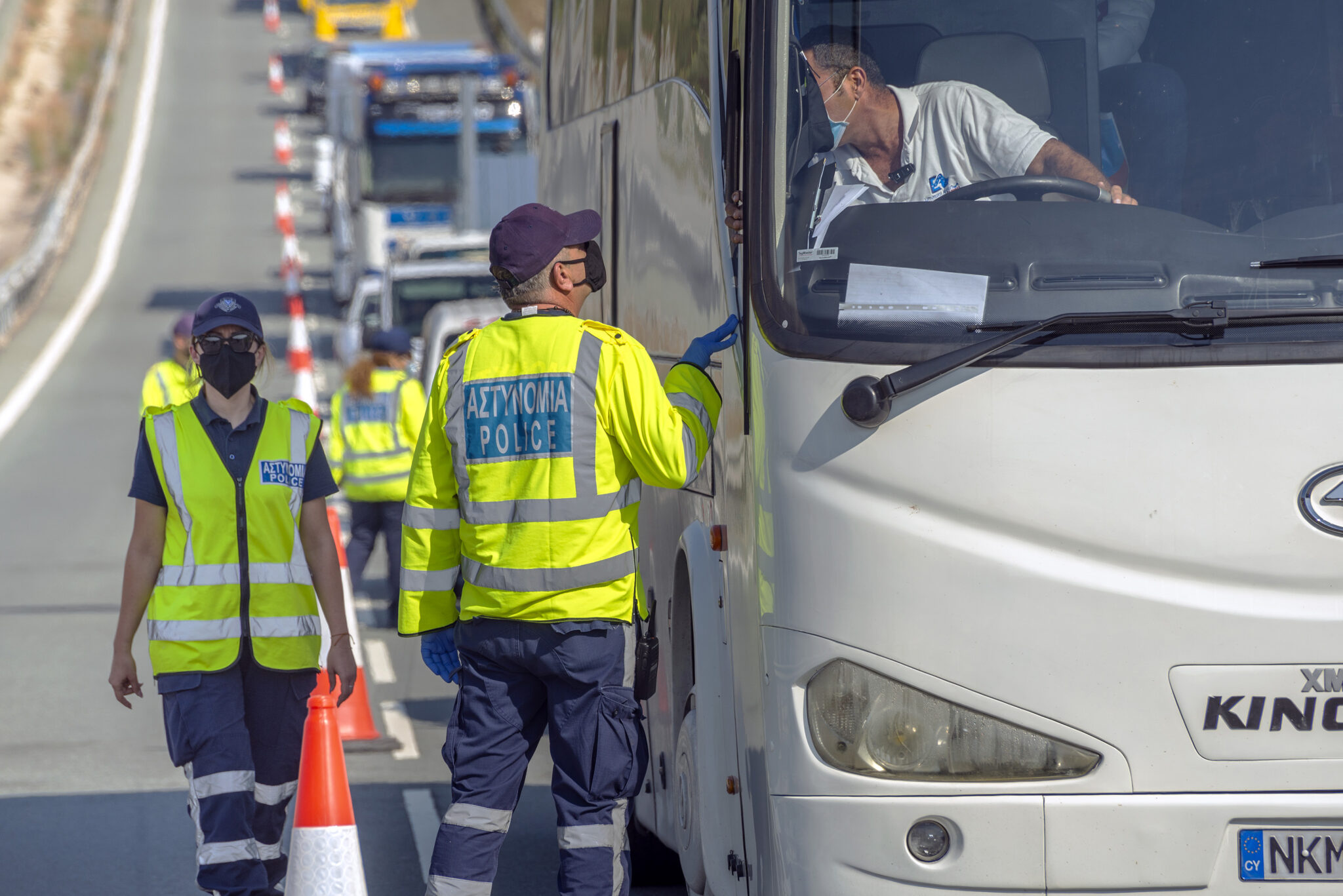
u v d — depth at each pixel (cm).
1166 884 1354
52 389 9838
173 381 3572
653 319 2044
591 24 2578
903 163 1510
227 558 1881
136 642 4153
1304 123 1477
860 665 1376
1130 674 1348
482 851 1656
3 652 4006
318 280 14488
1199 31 1516
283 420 1945
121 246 16462
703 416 1603
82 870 2369
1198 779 1354
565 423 1609
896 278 1408
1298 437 1345
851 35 1528
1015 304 1385
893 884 1370
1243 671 1346
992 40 1531
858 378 1373
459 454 1655
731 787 1617
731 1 1630
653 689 1691
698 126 1834
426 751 3169
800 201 1480
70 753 3084
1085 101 1527
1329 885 1354
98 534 5794
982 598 1355
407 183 9706
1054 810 1349
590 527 1612
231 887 1825
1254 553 1345
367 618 4594
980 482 1357
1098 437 1351
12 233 17262
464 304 5703
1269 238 1415
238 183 19962
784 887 1416
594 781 1633
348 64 10206
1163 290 1385
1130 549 1348
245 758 1869
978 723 1362
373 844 2512
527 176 9662
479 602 1645
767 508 1427
